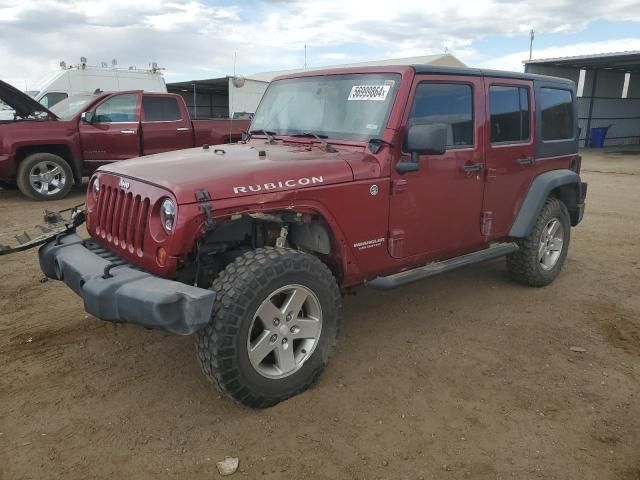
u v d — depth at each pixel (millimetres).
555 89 5117
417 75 3709
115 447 2859
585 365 3766
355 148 3668
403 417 3137
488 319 4527
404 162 3676
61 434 2959
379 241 3688
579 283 5438
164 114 10562
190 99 31734
